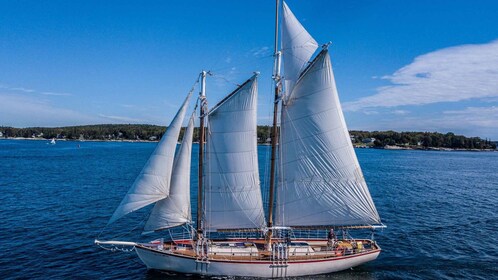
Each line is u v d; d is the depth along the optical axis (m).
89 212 54.28
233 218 34.22
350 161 34.38
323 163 34.19
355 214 34.91
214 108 32.75
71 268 34.09
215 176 33.78
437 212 57.84
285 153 34.44
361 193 34.69
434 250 40.06
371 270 34.72
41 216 51.50
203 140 33.69
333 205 34.69
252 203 34.00
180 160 33.16
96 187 76.25
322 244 36.06
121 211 32.16
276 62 33.22
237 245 34.56
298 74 32.81
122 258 36.69
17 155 164.12
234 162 33.44
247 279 32.38
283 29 32.66
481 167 145.75
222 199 33.97
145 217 51.97
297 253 33.62
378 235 45.38
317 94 33.44
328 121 33.72
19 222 48.31
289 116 33.88
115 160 141.62
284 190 34.81
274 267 32.25
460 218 53.91
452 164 158.25
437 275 33.78
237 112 32.81
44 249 38.62
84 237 42.84
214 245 34.19
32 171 103.06
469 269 35.06
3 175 93.50
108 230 45.75
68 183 81.31
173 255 32.41
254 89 32.41
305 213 34.88
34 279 31.61
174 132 32.16
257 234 44.38
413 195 73.50
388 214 56.09
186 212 33.97
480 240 43.53
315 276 33.19
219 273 32.50
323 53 32.56
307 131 33.94
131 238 43.09
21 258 36.06
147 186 32.09
